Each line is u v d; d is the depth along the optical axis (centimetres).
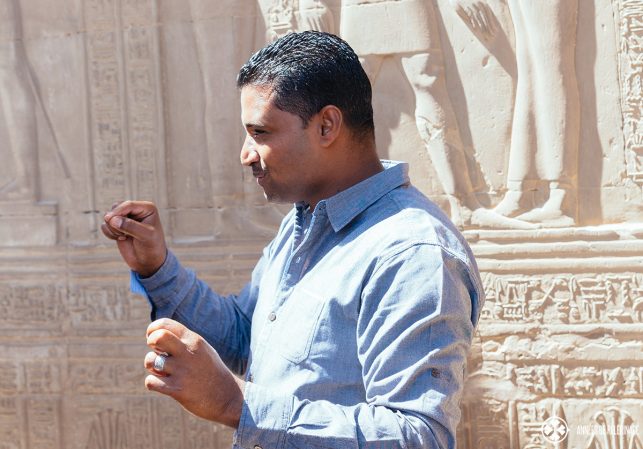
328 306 137
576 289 278
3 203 333
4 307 333
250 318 177
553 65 277
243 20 307
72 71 325
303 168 143
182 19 315
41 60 328
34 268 330
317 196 148
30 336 331
